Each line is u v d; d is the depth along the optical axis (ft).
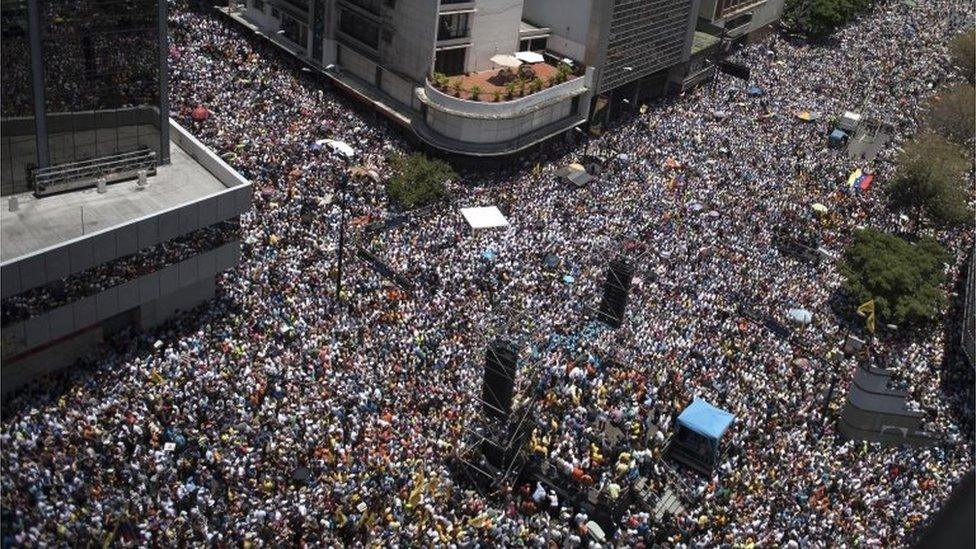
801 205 300.40
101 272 173.99
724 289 237.86
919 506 168.66
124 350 178.91
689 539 158.71
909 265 253.24
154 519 135.33
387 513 146.41
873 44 497.87
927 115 392.88
